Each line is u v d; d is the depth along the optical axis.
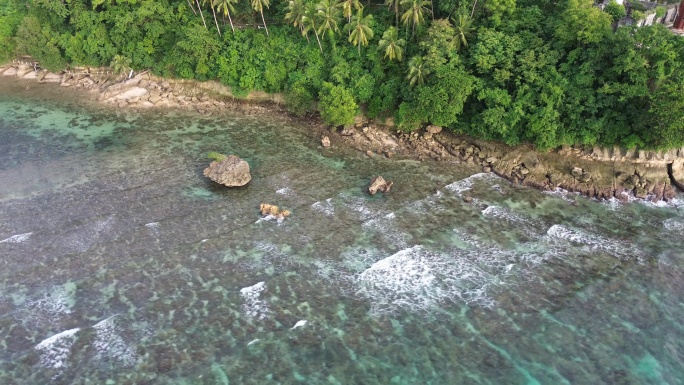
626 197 55.88
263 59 72.75
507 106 59.62
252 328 40.00
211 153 60.41
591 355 37.72
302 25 68.44
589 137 57.59
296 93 69.44
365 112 70.31
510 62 59.19
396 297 43.03
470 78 60.94
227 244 48.91
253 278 44.94
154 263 46.25
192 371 36.38
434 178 59.94
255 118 73.19
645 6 69.69
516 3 66.31
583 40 56.25
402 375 36.38
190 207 53.97
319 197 56.31
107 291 43.06
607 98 55.66
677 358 37.44
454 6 65.31
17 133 68.19
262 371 36.50
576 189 57.56
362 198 56.19
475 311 41.66
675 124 51.62
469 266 46.44
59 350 37.69
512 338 39.22
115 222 51.22
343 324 40.47
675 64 51.66
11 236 48.75
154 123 71.62
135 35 78.44
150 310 41.34
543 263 46.72
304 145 66.62
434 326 40.28
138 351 37.81
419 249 48.53
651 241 49.44
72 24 82.75
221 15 80.75
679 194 56.62
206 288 43.75
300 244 49.16
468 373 36.50
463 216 53.25
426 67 62.41
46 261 45.91
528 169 60.03
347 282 44.62
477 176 60.34
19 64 87.44
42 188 56.34
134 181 58.12
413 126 65.75
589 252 48.03
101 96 78.44
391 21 70.50
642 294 43.12
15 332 39.03
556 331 39.75
